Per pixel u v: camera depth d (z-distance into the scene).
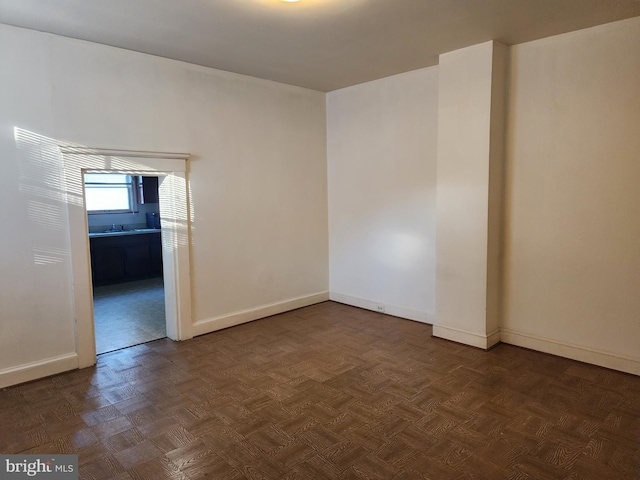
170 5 2.70
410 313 4.59
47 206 3.21
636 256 3.11
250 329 4.37
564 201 3.40
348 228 5.14
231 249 4.41
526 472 2.12
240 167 4.41
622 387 2.99
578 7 2.79
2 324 3.08
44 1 2.62
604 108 3.15
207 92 4.10
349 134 4.99
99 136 3.45
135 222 7.20
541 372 3.25
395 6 2.74
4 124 3.01
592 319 3.35
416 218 4.43
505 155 3.68
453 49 3.62
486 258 3.61
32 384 3.14
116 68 3.51
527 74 3.49
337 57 3.82
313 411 2.73
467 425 2.55
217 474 2.13
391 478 2.09
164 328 4.43
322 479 2.09
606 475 2.09
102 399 2.92
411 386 3.06
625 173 3.11
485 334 3.69
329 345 3.89
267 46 3.50
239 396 2.95
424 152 4.29
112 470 2.17
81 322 3.40
